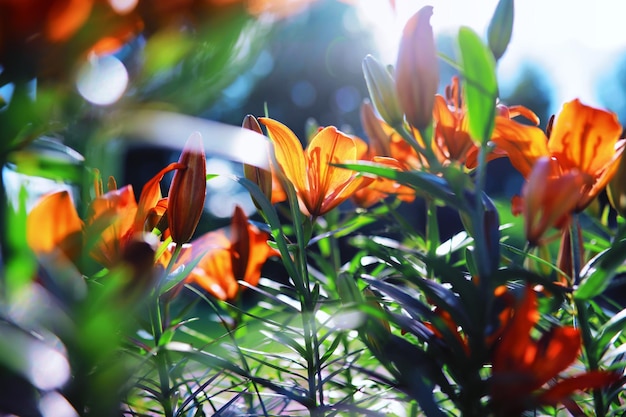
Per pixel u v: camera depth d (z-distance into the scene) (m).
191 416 0.80
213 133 0.53
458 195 0.61
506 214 1.01
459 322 0.60
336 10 12.45
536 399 0.59
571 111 0.71
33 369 0.49
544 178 0.61
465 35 0.58
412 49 0.64
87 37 0.50
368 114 0.87
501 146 0.71
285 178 0.72
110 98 0.53
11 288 0.49
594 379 0.58
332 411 0.69
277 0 0.55
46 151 0.58
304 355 0.72
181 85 0.54
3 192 0.54
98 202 0.60
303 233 0.75
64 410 0.50
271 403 0.83
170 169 0.66
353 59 14.67
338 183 0.75
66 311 0.51
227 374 0.76
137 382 0.69
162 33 0.52
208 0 0.53
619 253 0.62
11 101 0.51
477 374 0.60
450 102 0.88
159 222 0.73
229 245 0.83
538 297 0.69
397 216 0.90
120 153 0.61
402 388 0.63
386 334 0.62
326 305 0.83
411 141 0.67
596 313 0.80
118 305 0.52
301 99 15.59
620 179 0.72
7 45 0.49
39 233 0.59
